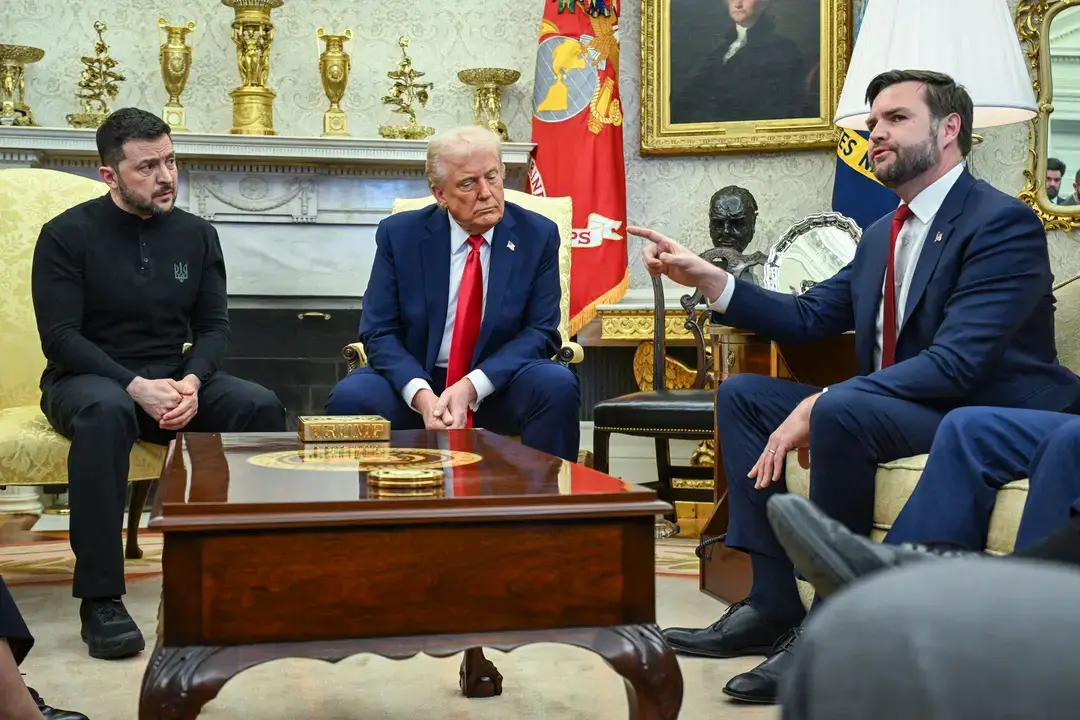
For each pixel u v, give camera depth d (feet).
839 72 16.92
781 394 8.09
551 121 16.84
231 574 3.91
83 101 17.02
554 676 7.47
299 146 16.01
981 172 16.47
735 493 8.06
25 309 10.67
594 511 4.17
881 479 6.97
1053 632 0.59
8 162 15.70
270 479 4.68
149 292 9.93
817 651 0.64
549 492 4.28
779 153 17.54
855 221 15.65
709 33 17.38
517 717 6.49
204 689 3.82
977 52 10.47
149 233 10.02
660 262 8.54
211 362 10.05
